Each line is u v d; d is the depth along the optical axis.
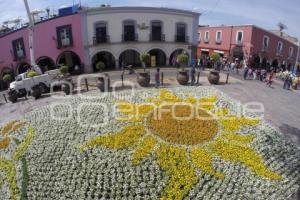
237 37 36.62
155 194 7.73
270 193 7.93
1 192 8.77
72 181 8.30
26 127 12.00
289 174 8.77
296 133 12.99
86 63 31.84
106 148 9.34
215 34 40.47
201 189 7.93
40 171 8.95
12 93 20.64
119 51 32.28
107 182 8.11
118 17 31.23
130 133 10.05
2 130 12.94
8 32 32.81
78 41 31.27
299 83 24.42
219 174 8.36
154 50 33.97
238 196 7.75
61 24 30.89
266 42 36.94
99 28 31.19
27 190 8.37
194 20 33.97
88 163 8.80
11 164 9.73
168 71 29.66
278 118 14.87
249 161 8.95
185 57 21.19
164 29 32.84
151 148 9.17
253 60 35.72
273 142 10.22
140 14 31.69
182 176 8.20
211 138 9.97
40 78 22.12
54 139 10.29
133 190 7.88
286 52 41.38
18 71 33.44
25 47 32.25
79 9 30.36
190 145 9.48
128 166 8.52
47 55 31.89
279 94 20.09
